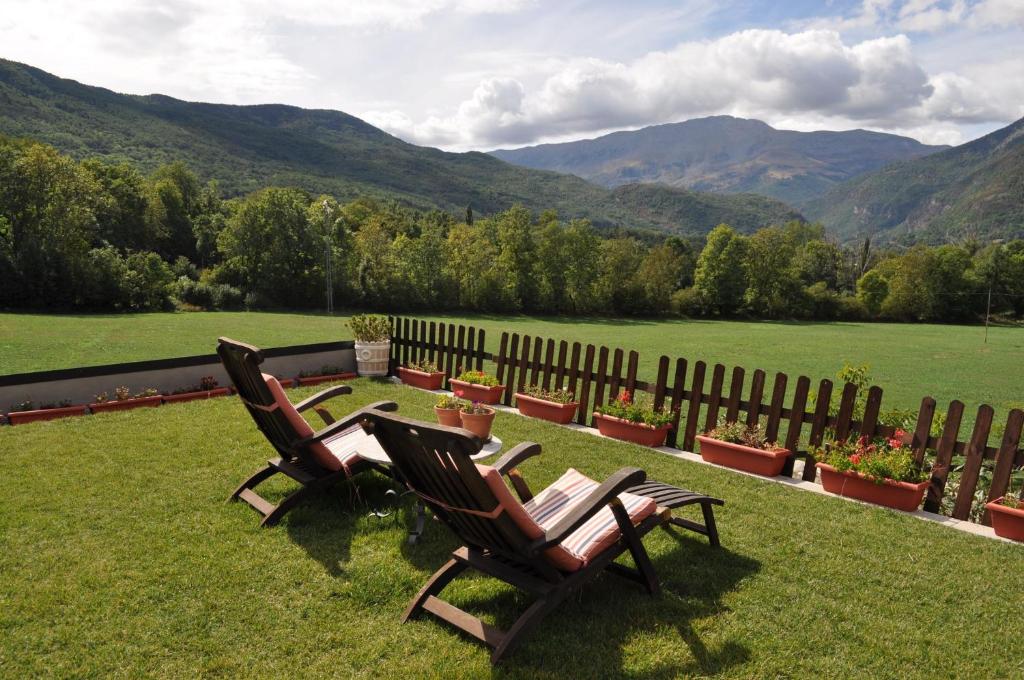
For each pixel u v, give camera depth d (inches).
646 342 1560.0
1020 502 199.8
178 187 3132.4
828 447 245.9
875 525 203.8
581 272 2696.9
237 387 197.2
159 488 212.8
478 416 270.8
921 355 1446.9
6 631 131.2
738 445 259.9
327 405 348.8
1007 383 1016.9
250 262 2154.3
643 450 285.0
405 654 127.0
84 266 1615.4
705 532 182.7
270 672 120.3
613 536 145.3
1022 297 3063.5
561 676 121.1
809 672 126.0
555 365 348.2
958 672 127.7
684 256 3511.3
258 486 217.8
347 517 192.1
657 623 140.4
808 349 1508.4
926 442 227.8
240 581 153.0
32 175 1716.3
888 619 146.8
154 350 824.3
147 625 134.3
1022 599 158.6
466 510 127.7
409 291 2299.5
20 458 242.1
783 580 163.6
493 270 2529.5
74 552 165.9
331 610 141.9
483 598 149.5
